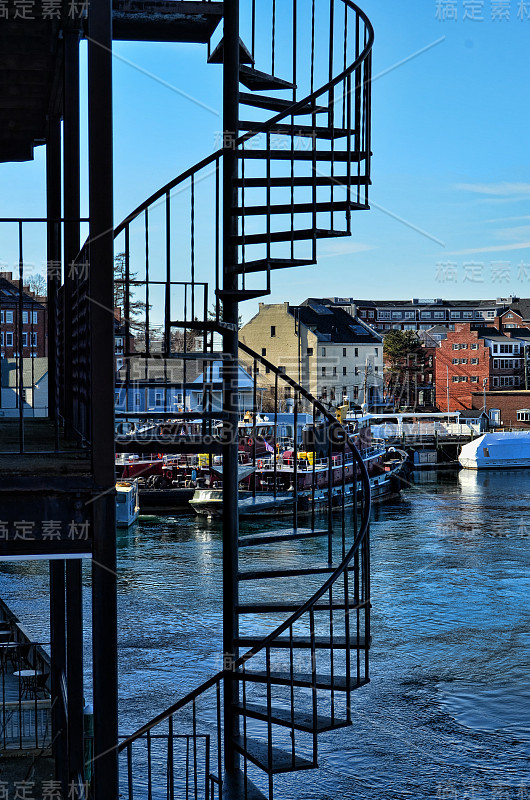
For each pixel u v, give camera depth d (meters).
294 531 8.40
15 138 10.14
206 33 8.61
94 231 4.70
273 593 25.91
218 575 28.33
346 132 8.51
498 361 86.94
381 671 18.88
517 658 19.72
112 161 4.71
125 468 45.19
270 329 75.88
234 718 8.02
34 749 9.18
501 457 68.88
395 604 24.77
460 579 27.88
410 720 16.03
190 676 18.44
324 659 19.88
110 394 4.70
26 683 12.07
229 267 8.16
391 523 39.62
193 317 7.98
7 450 5.65
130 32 8.48
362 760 14.38
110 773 4.61
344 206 8.37
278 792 13.20
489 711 16.47
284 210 8.29
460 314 102.12
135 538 35.75
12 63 7.63
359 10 8.41
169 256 7.87
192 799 12.02
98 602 4.66
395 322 99.88
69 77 7.00
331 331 78.56
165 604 24.58
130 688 17.72
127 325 8.09
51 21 6.80
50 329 9.36
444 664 19.33
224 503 8.10
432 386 86.19
